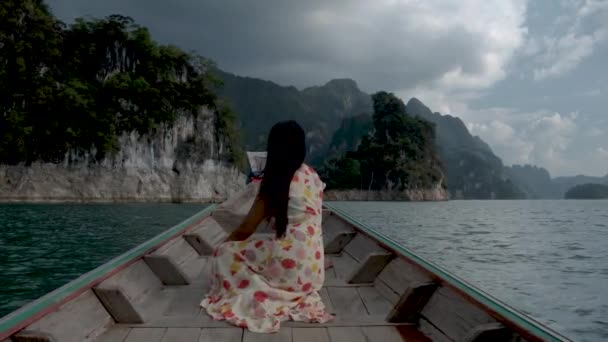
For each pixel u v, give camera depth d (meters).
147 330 2.39
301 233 2.66
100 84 73.19
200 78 85.38
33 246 14.55
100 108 69.12
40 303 2.04
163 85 77.75
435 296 2.50
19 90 60.31
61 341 1.96
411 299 2.51
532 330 1.77
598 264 14.96
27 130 57.91
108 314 2.46
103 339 2.27
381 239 3.91
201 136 83.62
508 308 2.05
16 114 58.34
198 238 4.48
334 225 5.71
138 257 3.21
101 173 67.62
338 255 4.60
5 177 59.62
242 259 2.71
